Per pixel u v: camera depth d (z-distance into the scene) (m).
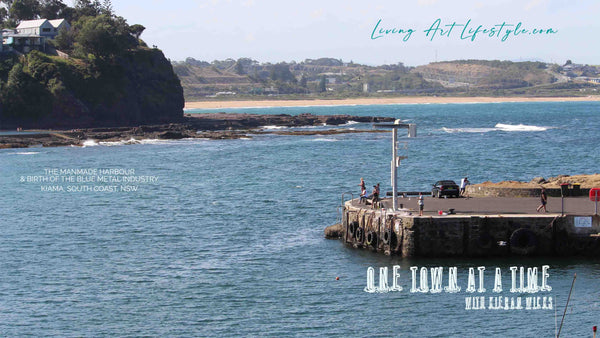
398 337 48.22
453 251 62.28
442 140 195.12
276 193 103.31
